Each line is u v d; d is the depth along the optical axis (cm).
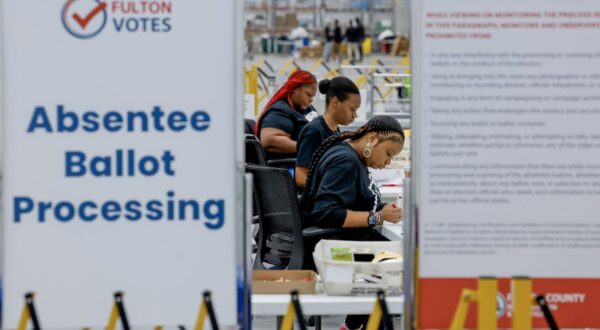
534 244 794
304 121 1983
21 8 774
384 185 1614
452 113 785
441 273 793
